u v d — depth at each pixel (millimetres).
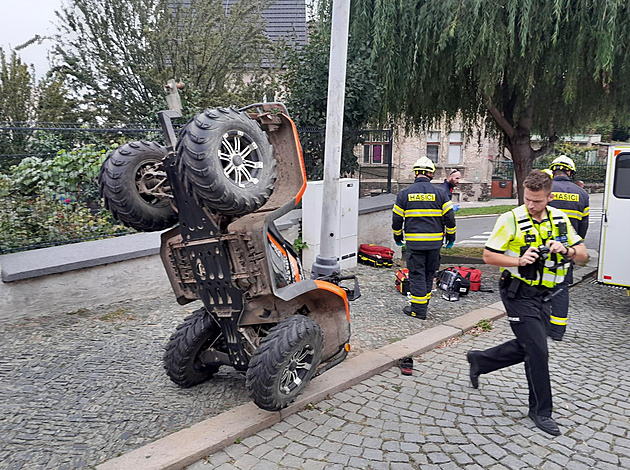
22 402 4008
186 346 4004
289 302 4020
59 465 3176
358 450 3453
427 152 27906
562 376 4789
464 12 9266
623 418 3977
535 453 3451
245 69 18594
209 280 3576
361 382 4590
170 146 3525
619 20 8758
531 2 8688
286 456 3365
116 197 3396
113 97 17969
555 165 6273
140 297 7020
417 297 6441
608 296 7934
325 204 6477
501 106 11547
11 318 5926
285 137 3844
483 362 4297
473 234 17578
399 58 10414
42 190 6965
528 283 3734
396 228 6582
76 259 6371
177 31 17922
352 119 10734
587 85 10672
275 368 3480
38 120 15766
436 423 3846
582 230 6094
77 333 5637
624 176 6922
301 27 21500
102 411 3875
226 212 3141
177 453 3250
